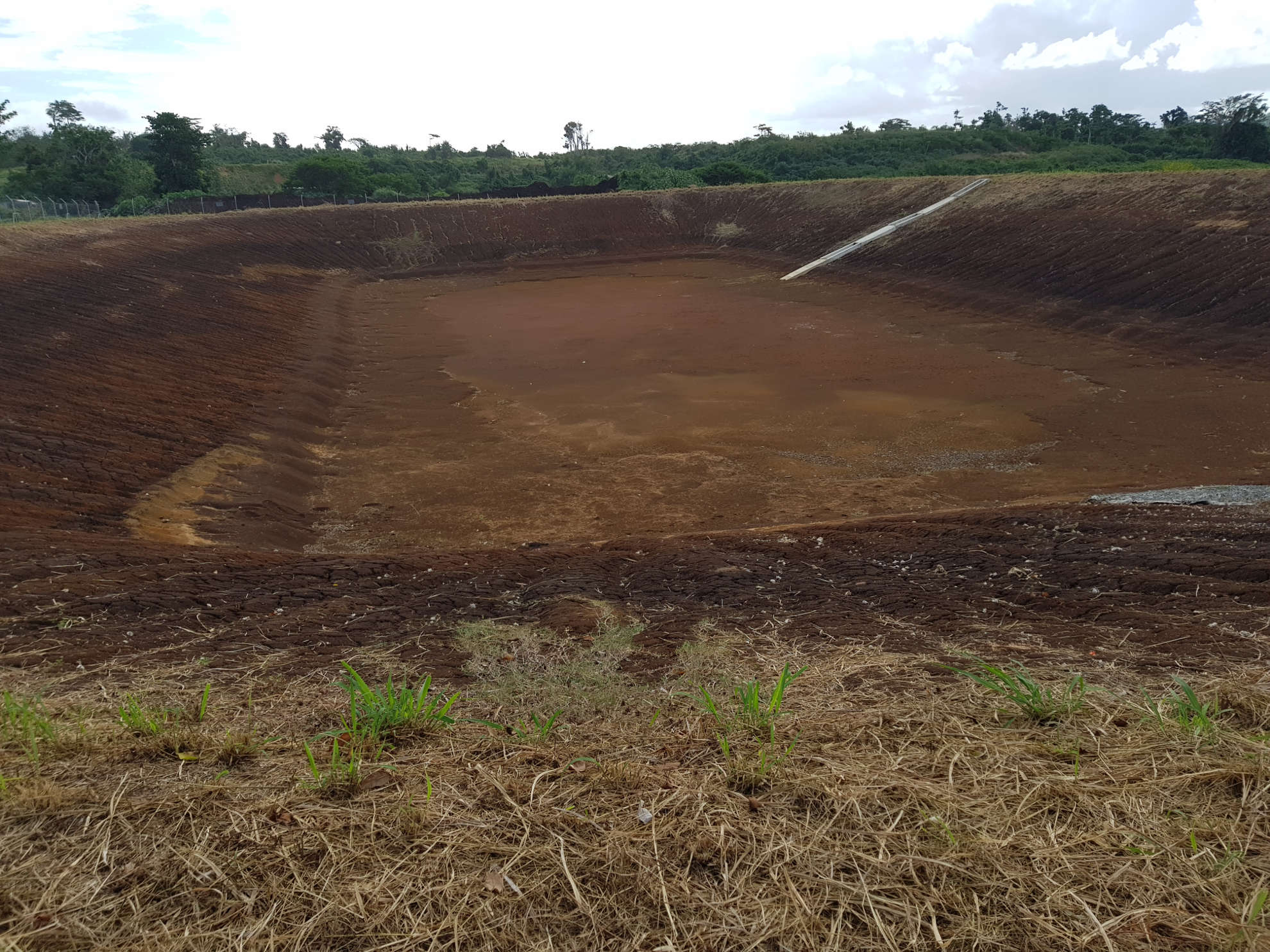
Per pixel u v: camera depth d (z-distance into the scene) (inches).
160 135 2871.6
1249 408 876.0
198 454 777.6
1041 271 1432.1
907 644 207.5
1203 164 2573.8
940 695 160.2
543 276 2156.7
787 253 2116.1
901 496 732.7
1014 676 164.9
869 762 130.7
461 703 169.5
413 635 243.1
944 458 827.4
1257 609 240.8
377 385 1190.3
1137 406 924.6
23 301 1013.2
